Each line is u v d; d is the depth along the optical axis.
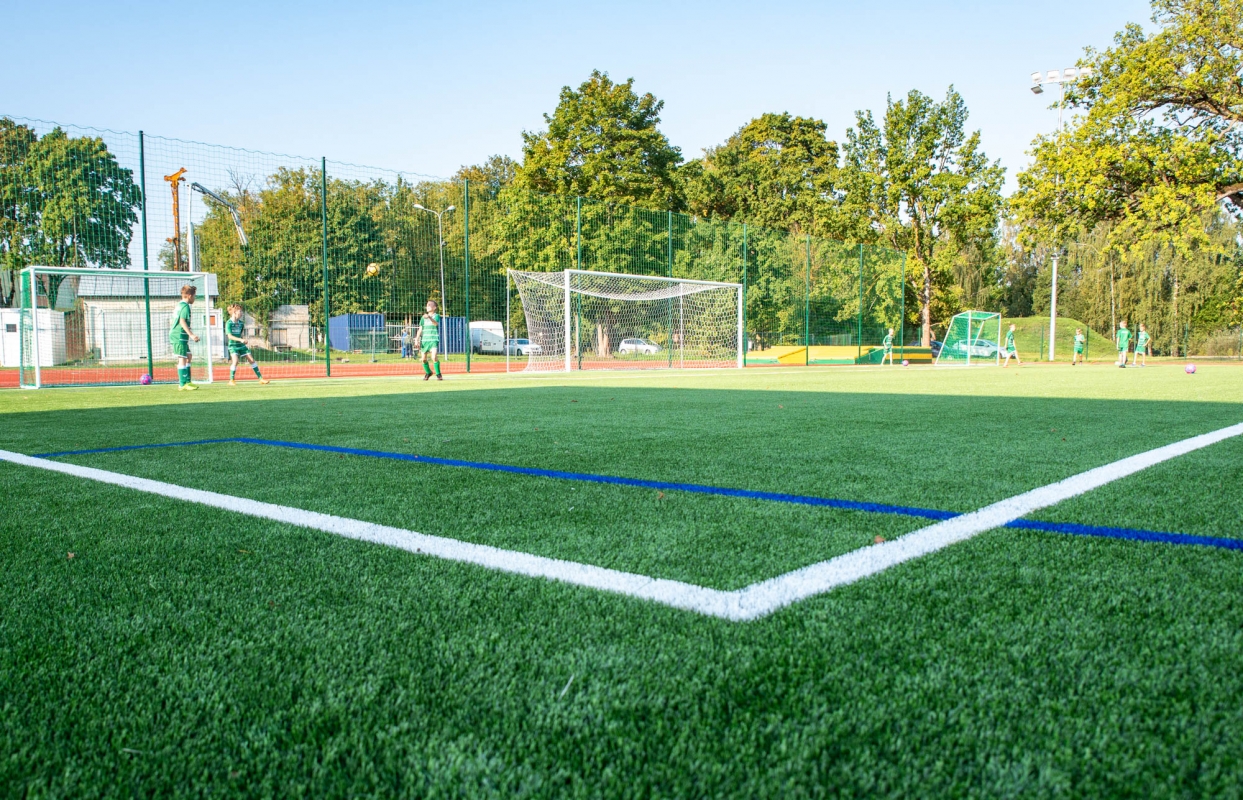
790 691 1.14
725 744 1.00
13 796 0.91
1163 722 1.04
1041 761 0.95
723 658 1.26
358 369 18.78
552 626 1.41
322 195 14.80
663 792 0.90
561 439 4.53
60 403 7.89
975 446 4.09
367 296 22.66
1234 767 0.94
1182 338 41.97
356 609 1.53
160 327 17.67
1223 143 21.77
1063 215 23.80
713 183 38.53
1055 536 2.09
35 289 11.25
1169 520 2.29
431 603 1.56
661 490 2.86
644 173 33.12
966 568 1.77
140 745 1.03
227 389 10.64
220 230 22.28
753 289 24.31
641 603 1.54
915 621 1.42
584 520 2.34
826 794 0.89
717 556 1.90
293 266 19.59
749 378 13.89
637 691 1.14
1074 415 5.89
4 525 2.33
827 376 14.83
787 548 1.97
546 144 33.53
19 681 1.22
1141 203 21.77
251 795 0.91
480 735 1.03
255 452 4.02
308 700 1.14
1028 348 41.41
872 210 31.78
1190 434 4.56
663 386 10.89
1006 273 59.72
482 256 24.48
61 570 1.83
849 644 1.31
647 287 22.30
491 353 27.91
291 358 19.61
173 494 2.82
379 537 2.13
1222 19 20.56
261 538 2.14
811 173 40.72
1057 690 1.13
